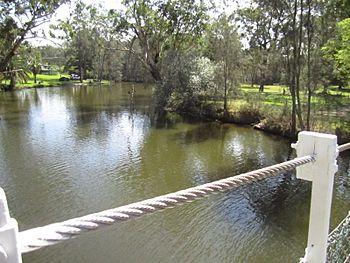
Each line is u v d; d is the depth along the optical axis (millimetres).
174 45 30078
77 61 52031
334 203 9594
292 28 16688
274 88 32688
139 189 10930
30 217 8961
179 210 9453
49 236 722
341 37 14227
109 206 9703
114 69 50781
